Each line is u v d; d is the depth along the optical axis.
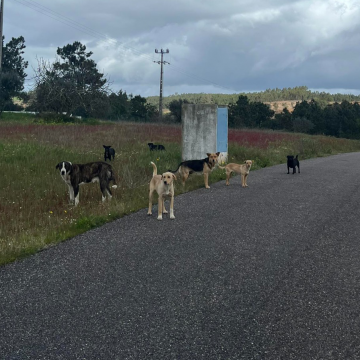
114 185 11.16
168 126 42.28
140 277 5.74
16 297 5.09
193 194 12.05
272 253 6.80
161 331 4.32
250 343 4.12
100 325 4.43
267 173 17.23
